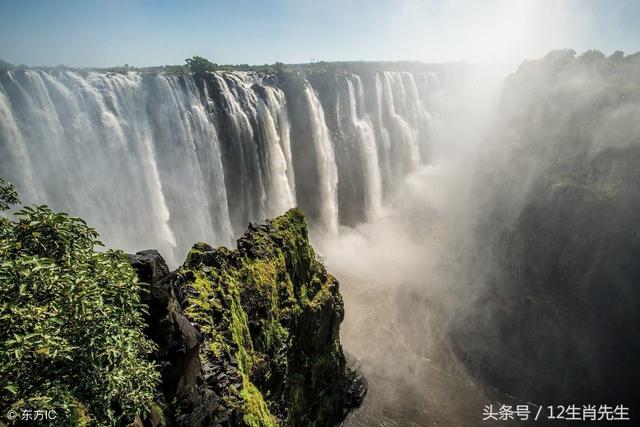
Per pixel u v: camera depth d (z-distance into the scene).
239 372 17.94
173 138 41.00
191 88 43.38
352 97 66.25
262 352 21.66
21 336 6.61
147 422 11.60
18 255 7.86
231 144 46.78
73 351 7.96
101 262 8.91
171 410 13.30
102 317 8.29
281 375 22.67
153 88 39.62
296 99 57.72
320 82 63.31
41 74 31.98
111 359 8.65
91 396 8.66
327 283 30.28
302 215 30.27
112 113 36.38
